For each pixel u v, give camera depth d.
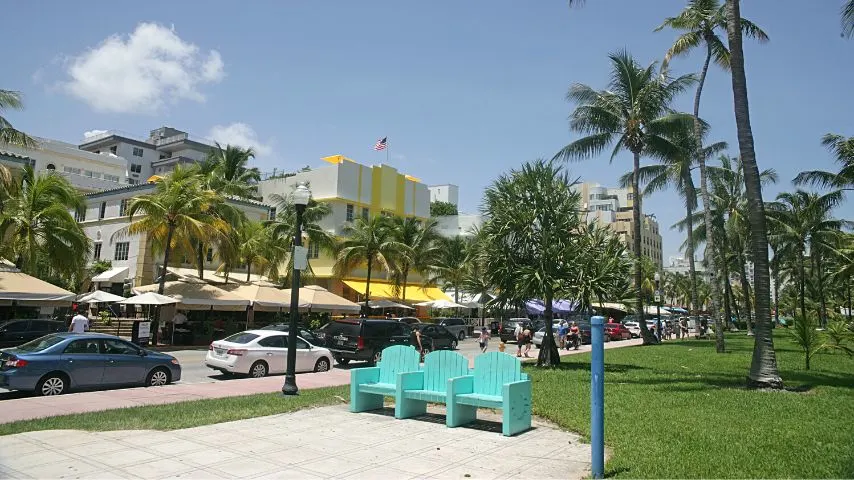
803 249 48.00
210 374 17.84
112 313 35.03
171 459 6.57
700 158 29.20
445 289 53.69
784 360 21.36
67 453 6.79
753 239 13.52
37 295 23.19
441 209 71.94
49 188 26.75
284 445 7.38
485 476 6.09
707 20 25.98
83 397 11.77
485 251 19.61
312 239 39.41
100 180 53.44
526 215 18.69
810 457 6.65
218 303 28.36
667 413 9.60
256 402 10.98
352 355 20.66
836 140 28.95
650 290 82.88
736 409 10.02
